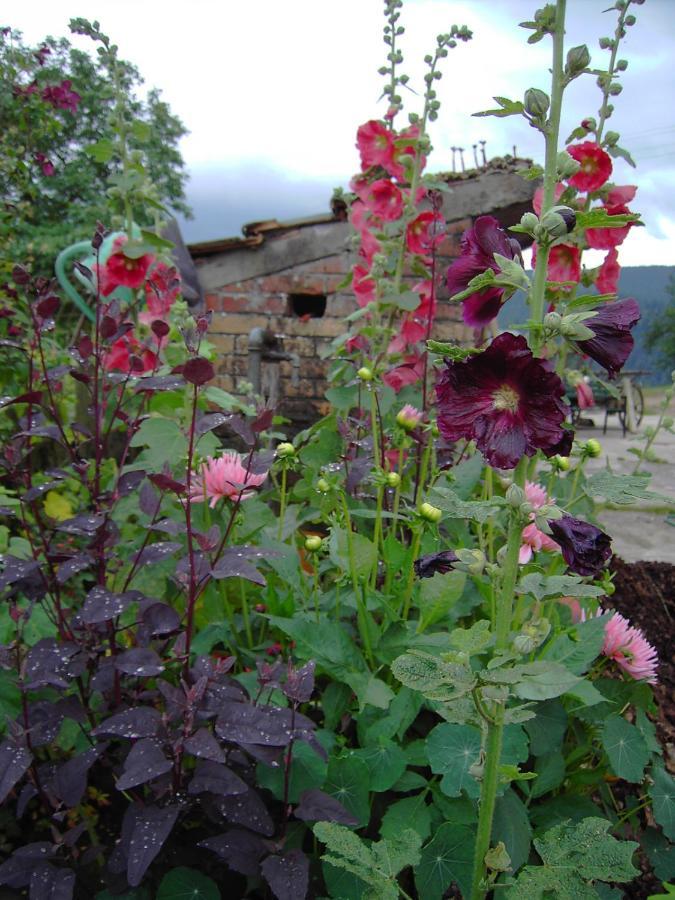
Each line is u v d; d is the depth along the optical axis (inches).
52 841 60.2
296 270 219.9
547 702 60.0
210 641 66.6
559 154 40.9
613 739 60.5
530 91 40.4
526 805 60.2
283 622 61.7
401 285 111.7
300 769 54.6
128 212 96.2
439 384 40.7
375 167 125.0
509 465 38.9
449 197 193.3
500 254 43.7
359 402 91.7
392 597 71.6
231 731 47.6
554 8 40.5
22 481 59.1
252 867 48.2
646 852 64.3
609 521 166.9
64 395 128.1
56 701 56.2
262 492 86.0
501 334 37.8
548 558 73.0
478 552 43.9
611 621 68.5
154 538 72.7
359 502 81.0
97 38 94.9
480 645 42.2
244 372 224.2
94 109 431.5
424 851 53.0
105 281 93.6
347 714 63.6
